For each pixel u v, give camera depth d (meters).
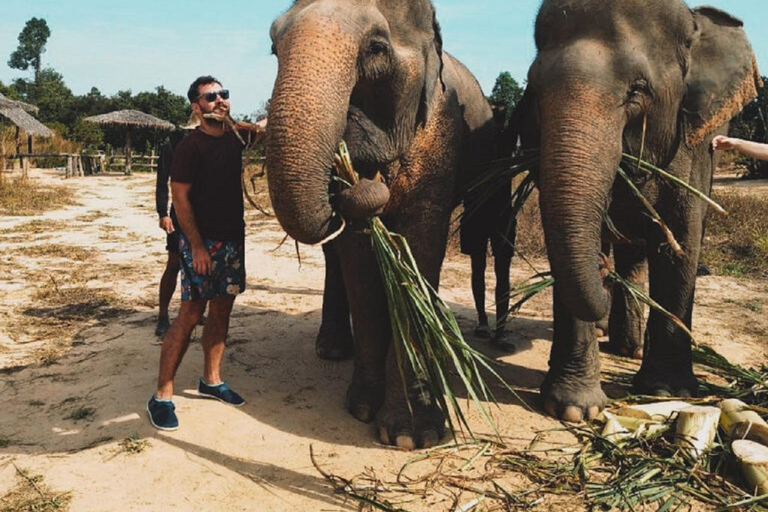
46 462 3.03
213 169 3.38
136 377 4.05
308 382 4.14
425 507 2.75
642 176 3.71
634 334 4.92
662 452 3.23
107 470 2.97
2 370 4.20
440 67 3.34
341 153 2.83
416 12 3.13
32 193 14.86
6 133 22.88
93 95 50.72
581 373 3.72
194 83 3.38
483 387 3.02
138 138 39.16
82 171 24.00
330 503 2.78
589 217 3.08
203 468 3.02
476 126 4.41
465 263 8.03
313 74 2.54
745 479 2.94
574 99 3.15
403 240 3.01
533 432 3.51
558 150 3.12
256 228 10.43
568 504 2.81
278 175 2.52
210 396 3.78
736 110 3.71
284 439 3.34
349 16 2.73
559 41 3.41
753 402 3.88
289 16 2.80
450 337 2.99
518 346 5.08
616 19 3.31
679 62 3.54
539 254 8.05
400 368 3.09
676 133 3.67
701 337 5.26
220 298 3.62
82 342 4.76
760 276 7.50
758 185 17.75
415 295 2.94
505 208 4.89
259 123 3.47
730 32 3.77
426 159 3.38
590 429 3.47
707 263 7.95
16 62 92.81
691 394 3.99
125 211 13.10
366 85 2.96
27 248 8.44
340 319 4.60
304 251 8.62
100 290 6.33
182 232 3.43
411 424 3.30
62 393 3.82
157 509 2.69
